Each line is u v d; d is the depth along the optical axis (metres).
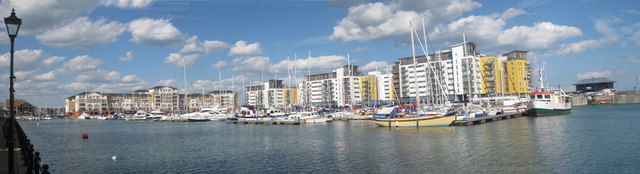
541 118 84.00
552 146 38.62
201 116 120.31
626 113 100.50
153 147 48.53
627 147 36.50
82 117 195.50
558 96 101.88
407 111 84.81
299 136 58.28
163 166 34.09
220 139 57.66
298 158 36.50
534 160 31.50
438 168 29.52
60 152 44.91
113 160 38.00
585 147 37.34
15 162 20.91
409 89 183.25
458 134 51.91
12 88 15.66
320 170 30.36
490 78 170.62
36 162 15.39
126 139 61.50
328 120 91.75
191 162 35.94
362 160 34.06
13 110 15.50
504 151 36.34
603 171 27.03
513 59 173.38
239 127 85.94
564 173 26.77
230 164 34.38
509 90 169.12
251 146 47.09
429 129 60.31
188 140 57.31
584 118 81.19
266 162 34.88
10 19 15.69
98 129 92.81
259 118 96.38
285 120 89.19
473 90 164.00
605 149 35.78
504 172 27.47
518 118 85.19
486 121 75.62
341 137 54.31
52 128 102.81
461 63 167.00
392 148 40.59
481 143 42.22
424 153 36.59
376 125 75.69
